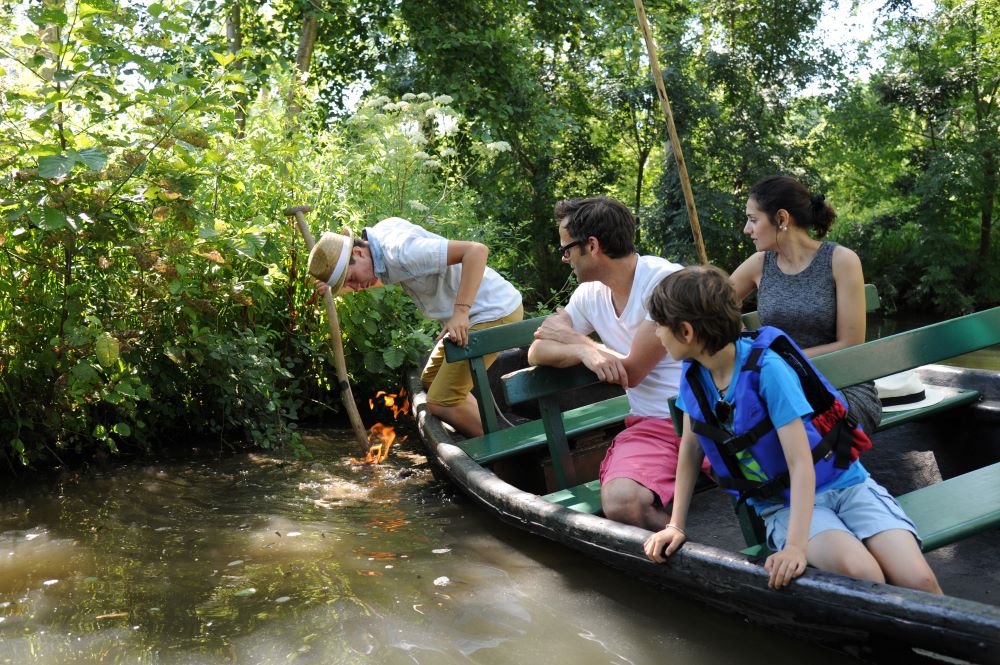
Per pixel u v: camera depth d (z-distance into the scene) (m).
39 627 2.68
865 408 3.12
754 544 2.62
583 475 3.93
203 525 3.67
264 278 5.19
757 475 2.37
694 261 17.69
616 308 3.38
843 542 2.24
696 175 17.97
